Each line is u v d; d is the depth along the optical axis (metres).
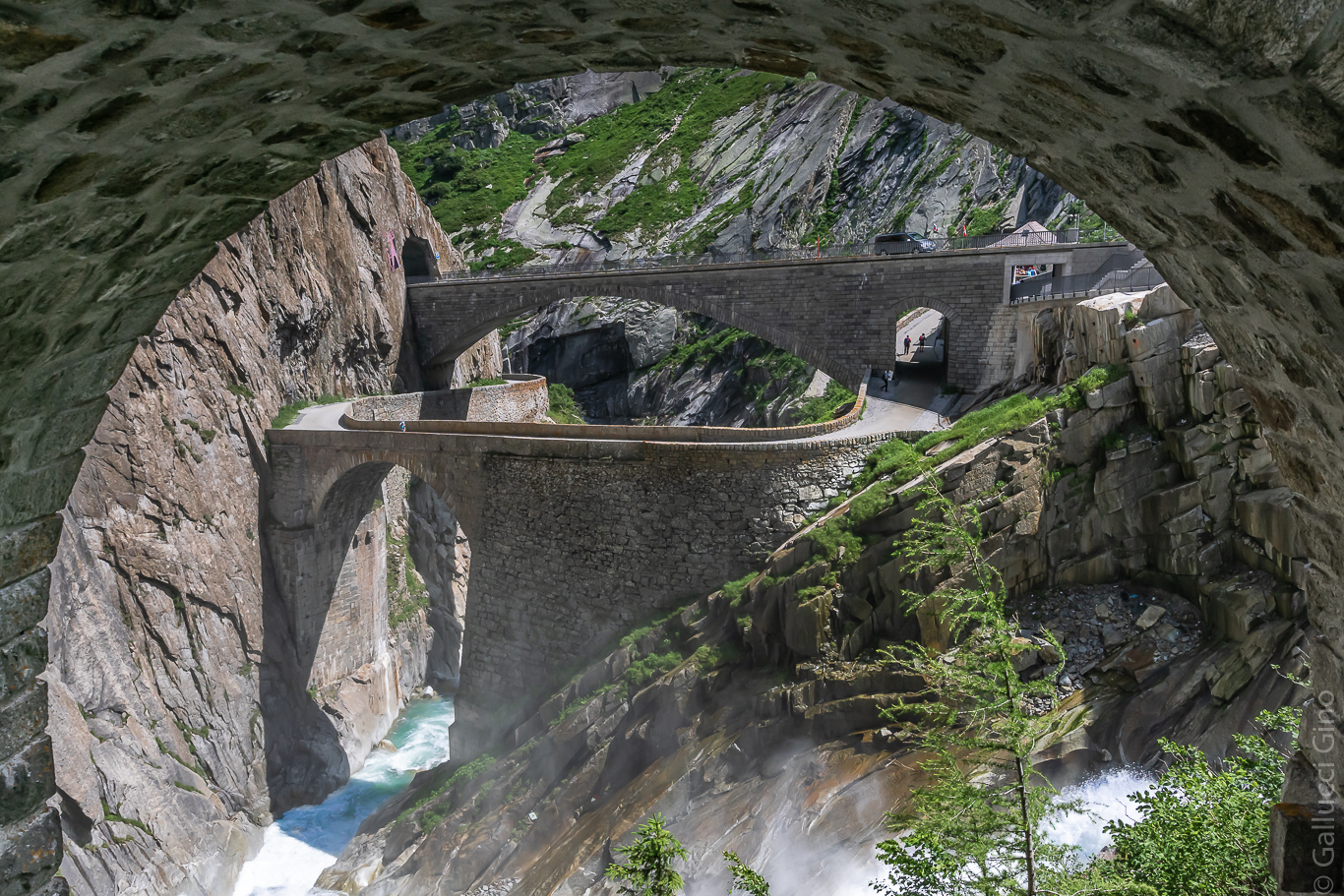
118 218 5.01
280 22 4.07
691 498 26.80
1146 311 22.86
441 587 47.12
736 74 132.12
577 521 28.53
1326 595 4.85
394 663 42.06
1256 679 18.64
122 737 28.77
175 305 34.19
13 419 5.57
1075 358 25.19
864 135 99.12
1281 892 5.06
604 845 22.61
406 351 53.19
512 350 88.19
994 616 9.73
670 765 23.55
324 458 35.53
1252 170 3.51
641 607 27.47
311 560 37.09
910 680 21.55
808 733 22.38
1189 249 4.57
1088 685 20.58
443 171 127.88
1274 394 4.72
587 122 136.25
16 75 3.62
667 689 24.73
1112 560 22.48
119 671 29.55
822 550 23.95
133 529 31.38
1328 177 3.20
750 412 72.00
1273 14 2.80
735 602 25.17
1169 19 3.03
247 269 39.03
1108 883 8.66
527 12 4.50
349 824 32.97
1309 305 3.90
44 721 6.34
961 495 22.95
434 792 29.41
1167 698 19.44
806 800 20.41
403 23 4.39
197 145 4.86
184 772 30.30
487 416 53.84
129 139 4.45
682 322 85.12
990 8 3.49
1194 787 9.81
